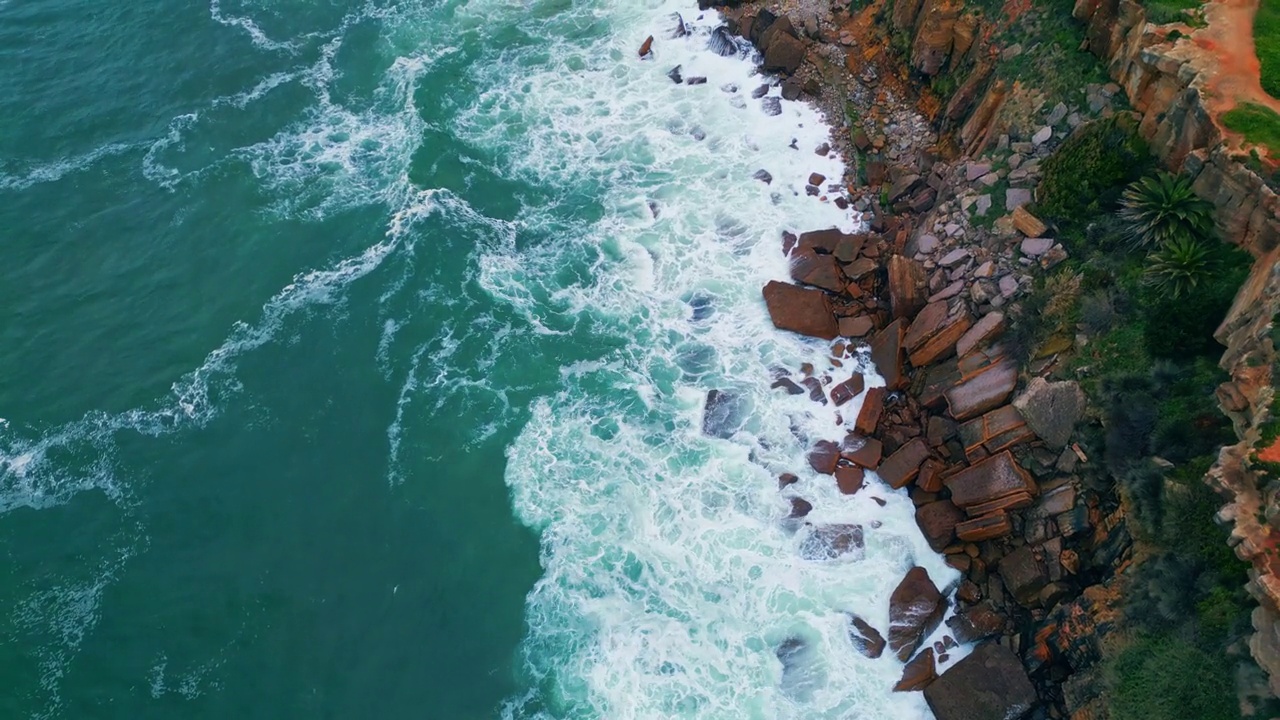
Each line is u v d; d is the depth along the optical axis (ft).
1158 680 98.78
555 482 137.18
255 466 139.44
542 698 119.34
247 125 180.65
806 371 145.89
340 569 130.21
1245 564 97.04
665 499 134.82
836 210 163.94
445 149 177.68
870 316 148.87
